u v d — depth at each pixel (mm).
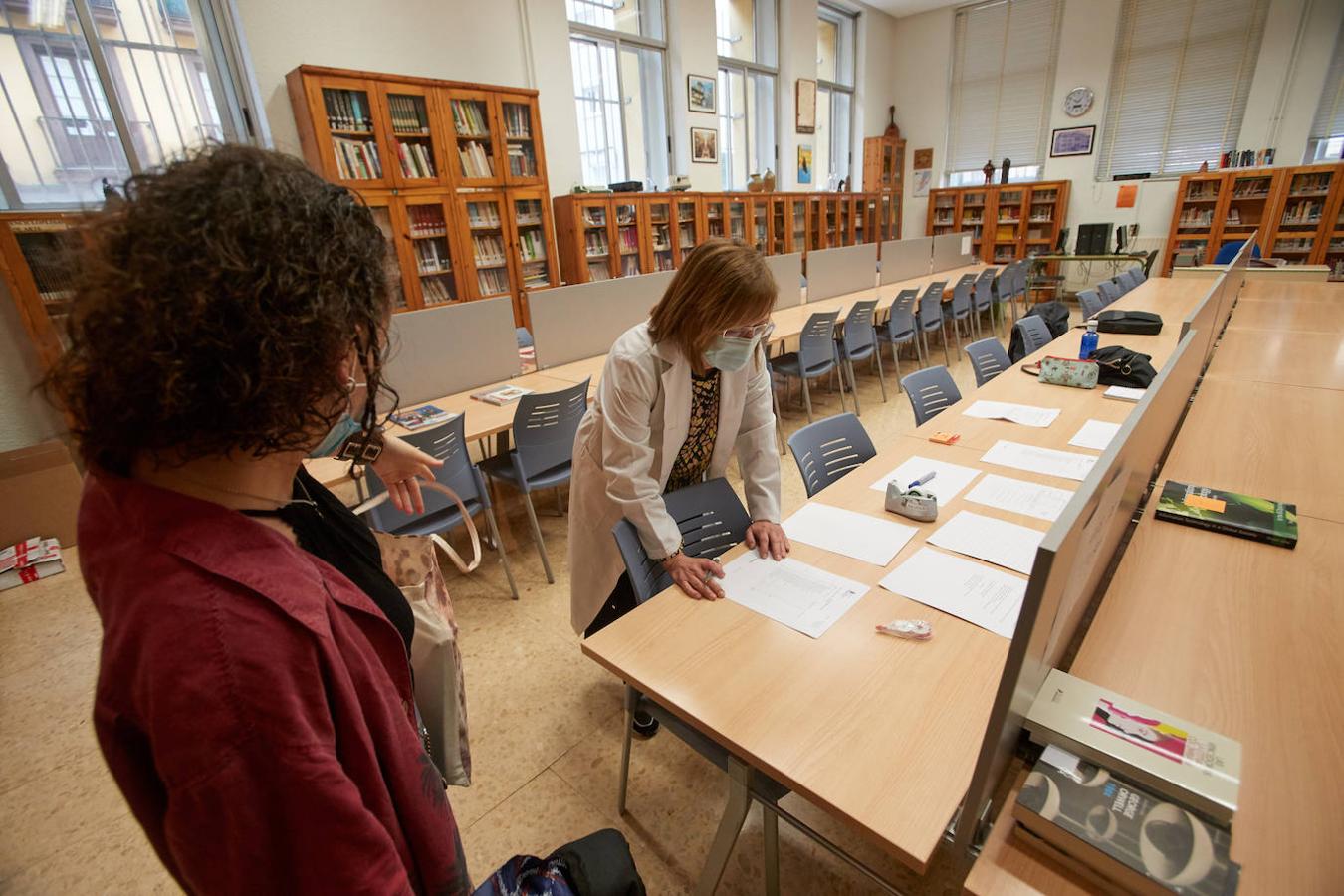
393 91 4238
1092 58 7910
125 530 428
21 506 2850
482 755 1756
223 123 3943
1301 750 817
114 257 375
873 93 9336
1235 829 715
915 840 749
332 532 616
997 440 1974
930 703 955
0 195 3297
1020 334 3416
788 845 1470
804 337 3953
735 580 1288
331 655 458
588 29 5969
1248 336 3174
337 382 465
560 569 2650
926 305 5293
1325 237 6805
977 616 1143
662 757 1724
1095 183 8250
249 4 3832
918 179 9766
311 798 429
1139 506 1435
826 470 1887
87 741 1864
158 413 387
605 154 6488
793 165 8312
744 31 7609
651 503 1334
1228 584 1164
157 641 394
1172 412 1687
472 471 2355
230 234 377
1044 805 710
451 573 2656
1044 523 1455
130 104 3631
